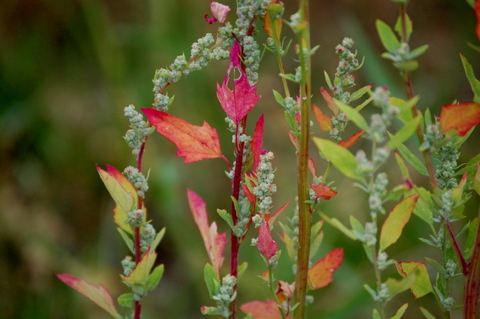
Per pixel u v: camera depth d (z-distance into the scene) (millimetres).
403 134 604
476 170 658
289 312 670
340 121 663
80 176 1487
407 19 614
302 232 659
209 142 667
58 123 1538
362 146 1483
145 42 1475
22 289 1255
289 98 658
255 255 1265
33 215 1394
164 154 1409
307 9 630
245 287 1187
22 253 1295
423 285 663
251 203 670
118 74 1376
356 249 1212
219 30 662
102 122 1555
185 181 1422
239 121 661
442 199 634
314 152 1494
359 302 963
